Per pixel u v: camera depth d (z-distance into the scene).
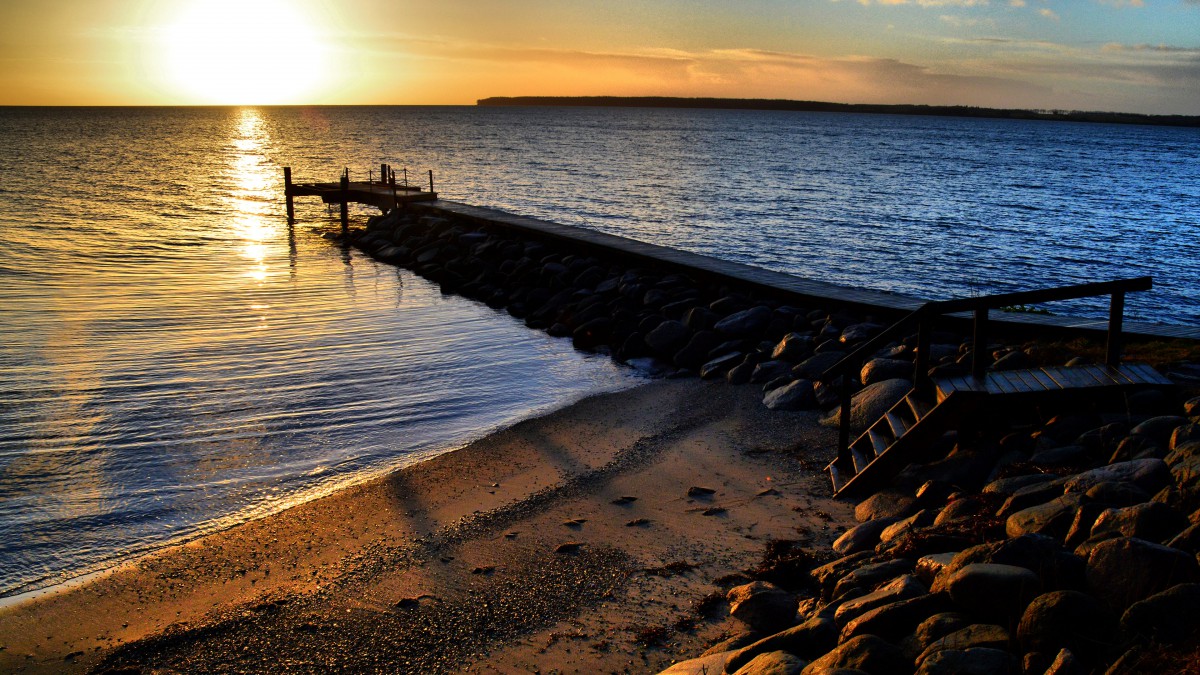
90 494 9.34
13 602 7.24
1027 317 13.45
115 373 13.46
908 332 13.52
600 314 17.62
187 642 6.54
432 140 110.19
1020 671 4.00
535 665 5.95
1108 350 8.67
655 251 20.98
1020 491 6.54
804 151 93.25
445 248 25.05
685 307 16.98
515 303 19.73
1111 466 6.42
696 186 50.81
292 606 7.02
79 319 16.86
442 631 6.51
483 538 8.16
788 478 9.32
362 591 7.22
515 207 40.47
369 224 31.38
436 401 12.73
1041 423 8.57
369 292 21.14
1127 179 64.56
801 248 30.02
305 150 87.75
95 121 174.38
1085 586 4.49
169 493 9.39
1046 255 29.58
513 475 9.83
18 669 6.24
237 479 9.77
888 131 174.12
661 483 9.40
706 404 12.35
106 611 7.07
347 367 14.33
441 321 18.22
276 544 8.22
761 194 46.81
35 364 13.80
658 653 6.00
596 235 23.56
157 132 125.31
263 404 12.30
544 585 7.16
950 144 121.94
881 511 7.85
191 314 17.66
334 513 8.89
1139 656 3.78
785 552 7.34
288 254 27.08
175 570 7.75
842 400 9.02
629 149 91.38
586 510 8.74
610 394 13.20
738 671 4.81
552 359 15.42
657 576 7.18
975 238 32.84
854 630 4.86
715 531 8.03
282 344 15.59
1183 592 3.97
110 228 31.11
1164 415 7.76
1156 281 25.83
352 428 11.48
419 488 9.50
